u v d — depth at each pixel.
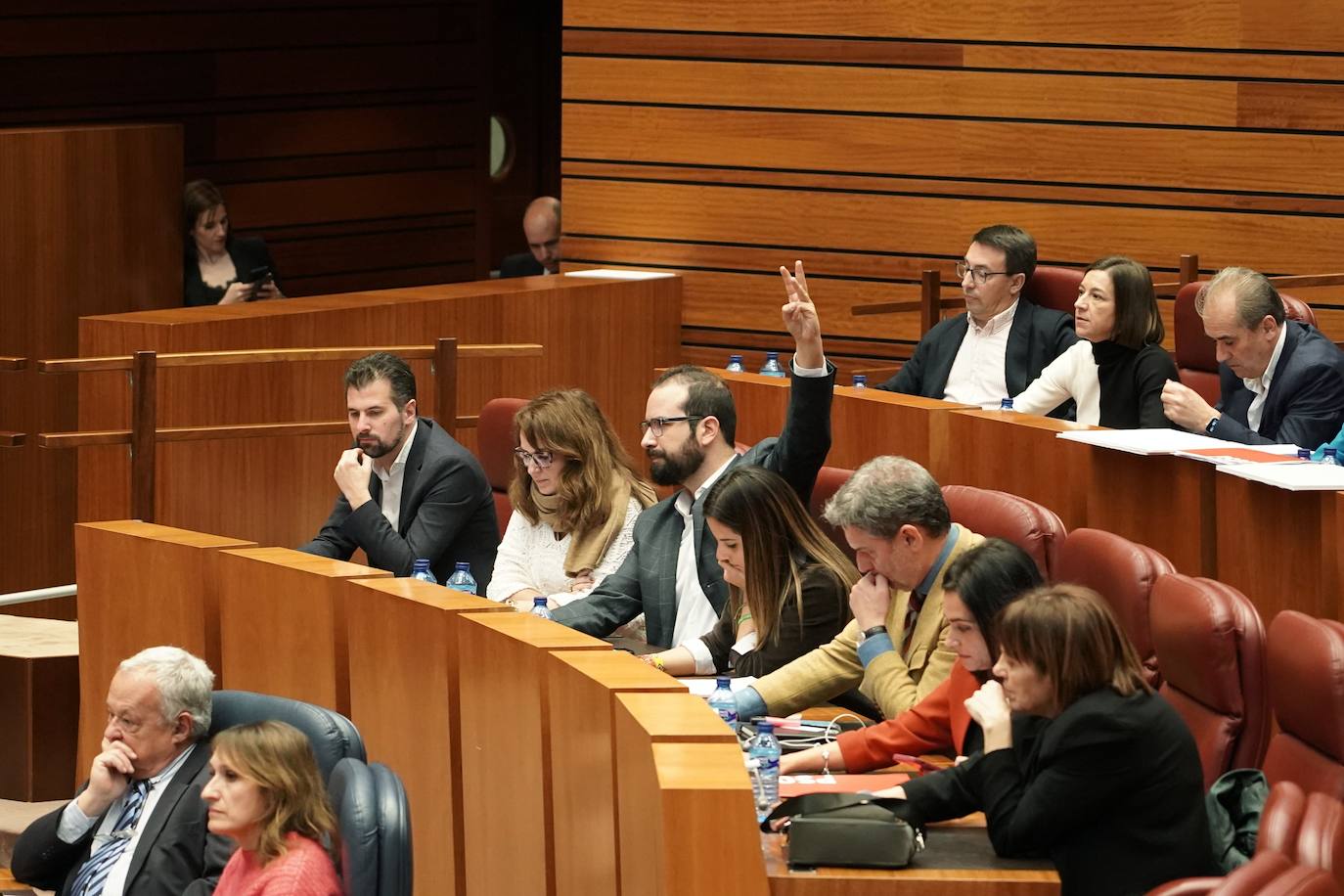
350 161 22.27
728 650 8.93
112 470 13.34
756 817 5.89
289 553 9.99
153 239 17.58
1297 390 10.54
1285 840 5.55
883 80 15.65
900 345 15.84
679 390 9.55
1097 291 11.79
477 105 23.53
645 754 6.51
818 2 15.83
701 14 16.28
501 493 12.20
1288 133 14.33
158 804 8.41
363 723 9.24
